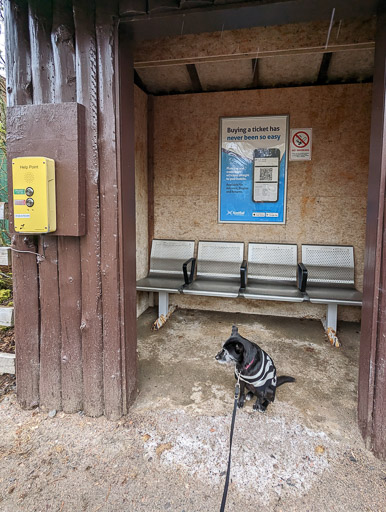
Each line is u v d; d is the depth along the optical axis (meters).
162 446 1.74
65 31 1.78
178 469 1.60
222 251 3.82
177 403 2.12
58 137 1.73
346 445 1.75
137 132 3.60
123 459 1.66
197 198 3.88
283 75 3.30
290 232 3.70
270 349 2.96
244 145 3.67
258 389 1.91
